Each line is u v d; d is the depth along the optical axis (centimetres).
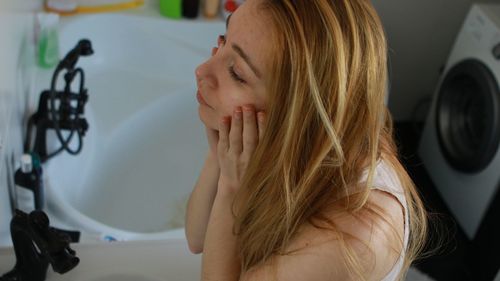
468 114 252
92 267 111
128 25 225
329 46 73
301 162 80
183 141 224
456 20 277
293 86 74
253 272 87
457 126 256
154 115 219
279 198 83
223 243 95
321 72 74
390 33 279
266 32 75
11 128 129
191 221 114
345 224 82
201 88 84
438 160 268
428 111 301
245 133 82
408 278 225
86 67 222
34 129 159
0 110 111
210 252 96
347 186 83
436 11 273
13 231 100
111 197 193
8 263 110
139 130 213
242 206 89
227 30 82
